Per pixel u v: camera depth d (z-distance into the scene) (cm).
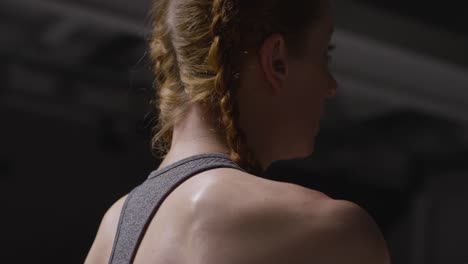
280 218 66
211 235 66
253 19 73
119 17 423
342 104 646
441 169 761
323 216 66
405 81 505
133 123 640
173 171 73
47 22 532
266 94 75
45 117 652
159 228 70
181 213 69
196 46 74
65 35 545
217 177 69
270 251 65
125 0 417
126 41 558
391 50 488
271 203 67
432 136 715
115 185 707
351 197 775
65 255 695
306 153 80
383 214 796
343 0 474
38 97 619
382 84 502
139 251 70
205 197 68
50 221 687
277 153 78
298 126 77
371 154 743
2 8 508
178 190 71
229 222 66
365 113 666
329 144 727
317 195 68
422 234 779
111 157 700
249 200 67
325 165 756
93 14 428
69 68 592
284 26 74
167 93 77
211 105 74
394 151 743
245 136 73
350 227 66
